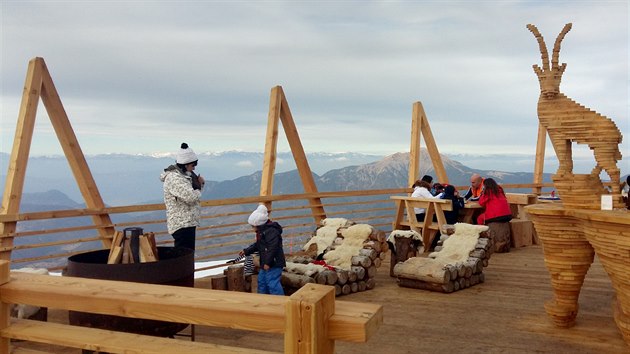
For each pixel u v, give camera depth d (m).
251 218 5.26
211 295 2.00
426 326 4.62
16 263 5.46
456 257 6.49
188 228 5.37
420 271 6.04
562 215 4.20
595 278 6.70
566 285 4.39
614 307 4.35
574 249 4.28
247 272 5.52
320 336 1.71
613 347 4.01
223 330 4.54
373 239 6.45
